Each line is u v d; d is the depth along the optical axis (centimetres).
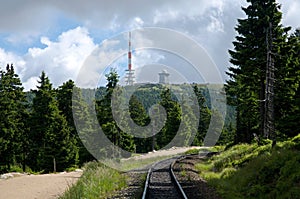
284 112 3216
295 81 3131
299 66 3131
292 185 1264
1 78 4844
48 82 4753
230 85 4531
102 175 1923
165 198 1414
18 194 1759
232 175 1909
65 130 4503
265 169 1590
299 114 2650
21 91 5041
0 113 4503
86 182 1719
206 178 2038
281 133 2833
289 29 3156
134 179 2066
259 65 3156
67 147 4478
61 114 5034
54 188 1928
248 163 1991
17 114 4850
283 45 3098
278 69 3138
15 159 4609
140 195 1428
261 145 2547
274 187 1363
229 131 8131
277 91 3184
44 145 4525
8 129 4484
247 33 3241
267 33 2925
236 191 1515
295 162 1425
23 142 4766
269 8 3092
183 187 1684
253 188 1413
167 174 2286
